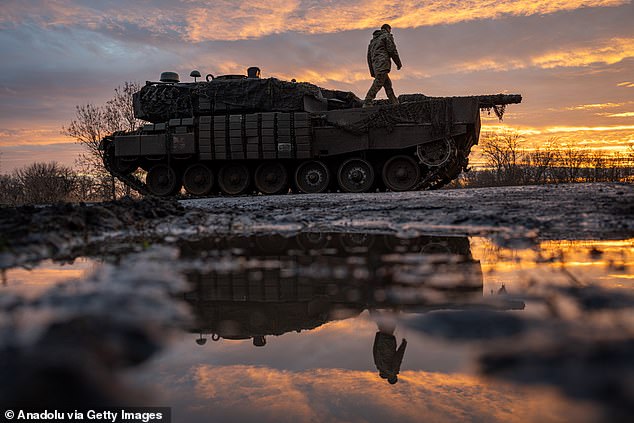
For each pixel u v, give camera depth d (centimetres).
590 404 90
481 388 123
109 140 2094
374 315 182
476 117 1817
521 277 240
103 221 516
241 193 2005
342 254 341
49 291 212
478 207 704
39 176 2567
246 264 300
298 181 1956
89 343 125
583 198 788
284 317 186
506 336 137
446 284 229
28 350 117
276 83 1928
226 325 171
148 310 179
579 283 219
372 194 1298
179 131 1958
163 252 358
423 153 1828
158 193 2056
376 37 1920
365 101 1895
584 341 125
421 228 501
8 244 365
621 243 371
